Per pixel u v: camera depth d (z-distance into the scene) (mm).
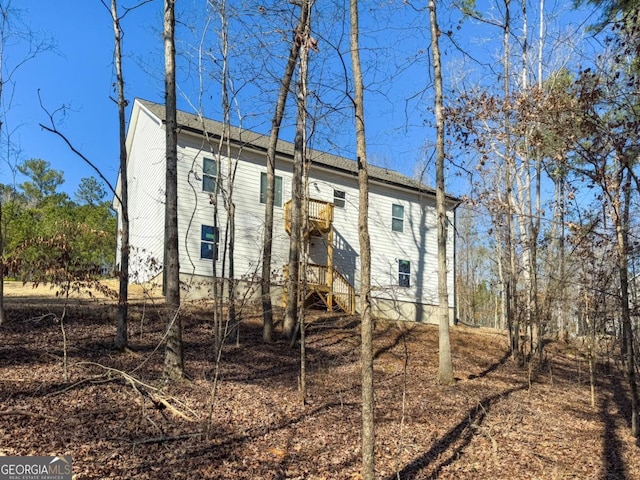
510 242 16188
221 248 18000
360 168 5379
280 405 8617
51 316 11875
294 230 13680
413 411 9453
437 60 12508
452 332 19906
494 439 8328
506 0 15328
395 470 6648
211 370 10203
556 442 8680
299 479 6035
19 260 7895
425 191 23922
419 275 23641
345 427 8031
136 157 22812
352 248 21719
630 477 7359
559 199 15102
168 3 9578
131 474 5477
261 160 19641
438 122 12531
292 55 10055
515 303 16266
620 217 9062
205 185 18078
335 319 17703
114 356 9898
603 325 14031
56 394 7398
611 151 8094
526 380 13977
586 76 8555
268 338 13578
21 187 41562
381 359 13953
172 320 8383
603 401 12641
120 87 10102
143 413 6727
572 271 14797
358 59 5660
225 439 6809
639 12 8109
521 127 10367
